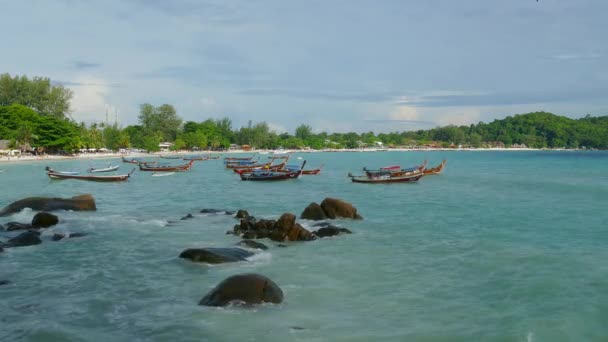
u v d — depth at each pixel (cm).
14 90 14625
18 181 6631
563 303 1527
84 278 1788
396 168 7681
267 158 16338
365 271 1903
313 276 1827
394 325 1353
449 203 4203
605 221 3173
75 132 13438
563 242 2472
